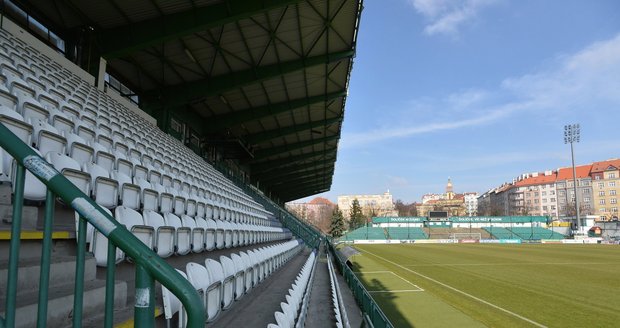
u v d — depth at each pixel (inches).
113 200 197.5
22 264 103.0
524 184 5147.6
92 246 134.9
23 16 434.6
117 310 119.3
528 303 440.1
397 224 2456.9
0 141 63.6
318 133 1176.2
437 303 436.8
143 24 489.7
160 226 180.9
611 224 2342.5
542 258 1026.7
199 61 620.7
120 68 607.5
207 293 143.0
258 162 1430.9
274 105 853.2
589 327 340.5
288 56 637.9
